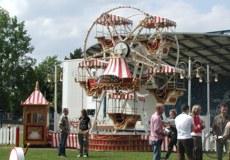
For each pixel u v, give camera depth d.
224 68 62.97
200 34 47.06
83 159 23.39
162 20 35.88
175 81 36.91
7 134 33.72
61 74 52.12
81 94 48.31
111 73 33.34
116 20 36.84
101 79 33.84
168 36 38.19
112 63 33.84
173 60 57.09
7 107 90.75
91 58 38.19
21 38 91.50
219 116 18.19
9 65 89.81
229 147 19.33
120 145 30.56
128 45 33.88
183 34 46.97
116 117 33.53
